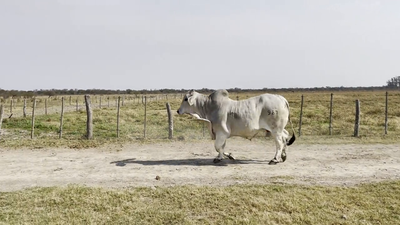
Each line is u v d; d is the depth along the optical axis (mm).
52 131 17047
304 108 31375
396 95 62250
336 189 6957
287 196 6492
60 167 9344
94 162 10008
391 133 15594
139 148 12383
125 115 24672
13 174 8562
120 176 8320
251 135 9383
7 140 13680
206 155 11070
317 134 15836
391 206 6012
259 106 9289
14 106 38625
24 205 6086
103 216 5625
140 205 6109
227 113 9281
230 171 8734
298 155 10914
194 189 6910
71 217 5578
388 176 8141
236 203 6141
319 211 5809
